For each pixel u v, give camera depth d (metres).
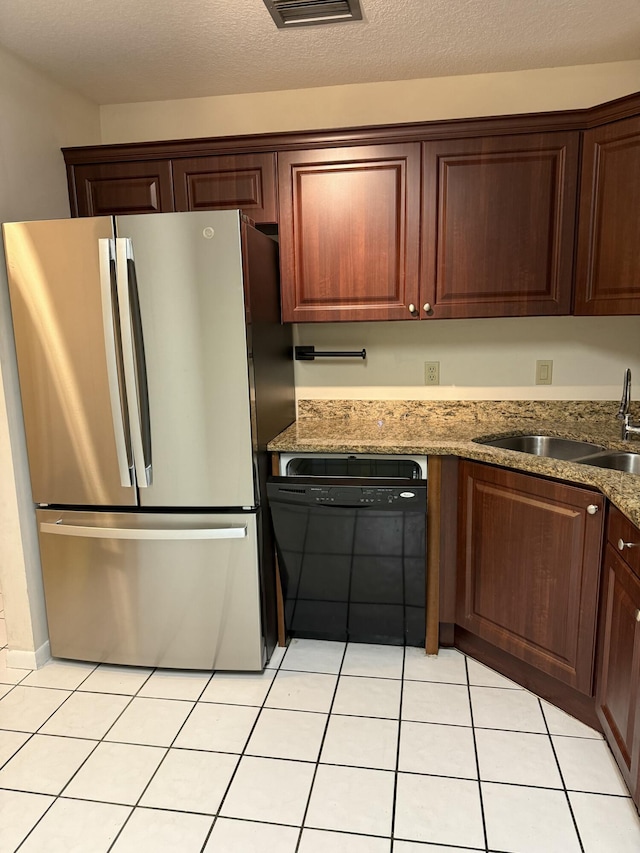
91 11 1.88
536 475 1.92
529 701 2.04
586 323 2.54
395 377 2.73
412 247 2.32
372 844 1.49
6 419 2.13
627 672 1.53
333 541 2.21
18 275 2.04
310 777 1.72
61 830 1.56
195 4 1.85
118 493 2.15
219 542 2.14
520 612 2.03
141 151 2.40
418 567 2.22
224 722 1.97
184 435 2.08
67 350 2.06
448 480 2.19
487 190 2.24
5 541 2.23
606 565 1.71
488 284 2.30
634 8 1.92
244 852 1.48
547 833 1.51
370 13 1.92
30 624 2.28
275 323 2.40
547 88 2.43
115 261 1.95
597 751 1.80
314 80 2.50
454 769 1.73
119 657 2.30
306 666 2.29
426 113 2.53
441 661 2.31
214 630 2.22
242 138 2.33
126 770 1.76
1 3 1.83
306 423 2.73
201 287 1.97
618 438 2.28
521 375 2.63
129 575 2.21
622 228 2.08
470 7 1.89
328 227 2.36
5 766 1.79
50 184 2.39
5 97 2.14
